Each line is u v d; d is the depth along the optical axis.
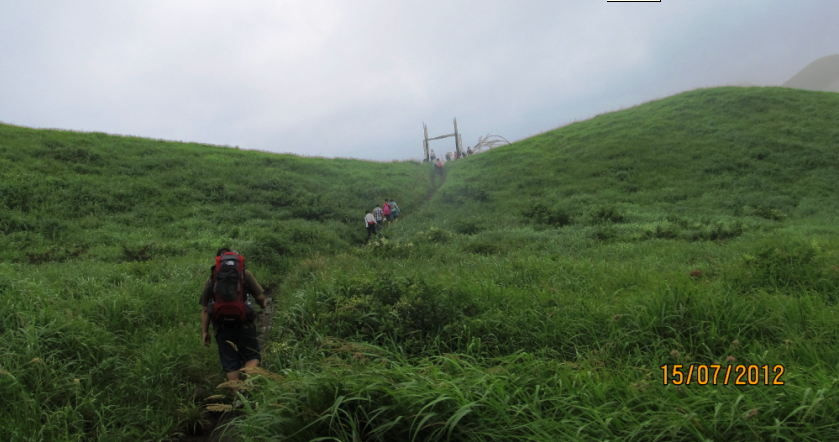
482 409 2.42
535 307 4.42
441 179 29.98
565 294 4.95
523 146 31.09
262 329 5.63
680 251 8.01
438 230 13.00
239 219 14.99
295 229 12.88
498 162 27.75
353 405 2.48
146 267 8.16
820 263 5.21
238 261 3.94
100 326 4.66
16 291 5.20
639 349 3.49
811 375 2.62
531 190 20.95
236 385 2.78
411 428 2.23
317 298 5.10
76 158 17.52
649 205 17.08
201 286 6.91
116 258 9.49
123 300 5.42
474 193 21.00
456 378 2.68
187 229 13.35
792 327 3.48
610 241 10.58
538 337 3.85
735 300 3.95
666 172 20.89
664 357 3.30
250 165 23.06
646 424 2.15
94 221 12.68
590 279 5.84
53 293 5.45
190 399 3.67
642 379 2.75
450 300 4.64
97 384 3.70
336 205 18.97
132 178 17.03
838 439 2.05
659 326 3.73
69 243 10.70
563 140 29.42
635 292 4.85
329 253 11.53
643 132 26.92
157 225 13.57
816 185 17.53
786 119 25.22
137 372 3.78
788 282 4.96
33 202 12.98
